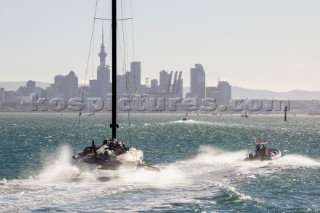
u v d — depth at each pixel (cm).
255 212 7362
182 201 7512
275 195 8650
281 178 10400
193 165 11819
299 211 7512
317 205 7950
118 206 6888
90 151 8875
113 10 9906
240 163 12488
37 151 18600
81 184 8106
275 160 13275
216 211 7212
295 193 8881
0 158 15375
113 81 9738
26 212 6328
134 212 6681
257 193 8725
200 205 7394
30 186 7844
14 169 12262
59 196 7162
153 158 15188
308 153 18612
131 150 9344
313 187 9469
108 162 8575
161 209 7000
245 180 9938
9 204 6631
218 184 8994
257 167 11881
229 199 7938
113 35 9875
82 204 6850
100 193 7469
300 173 11200
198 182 9106
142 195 7638
